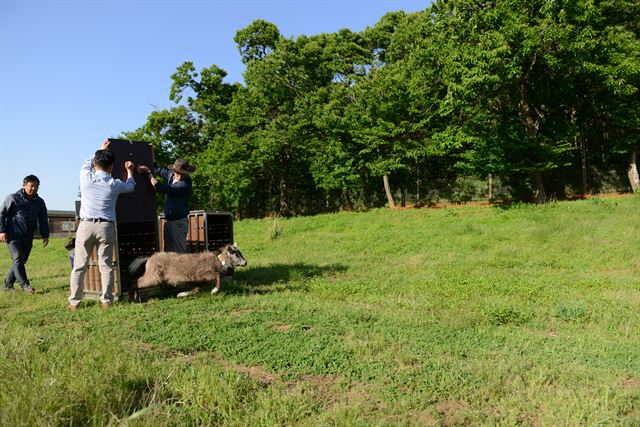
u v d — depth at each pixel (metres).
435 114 25.84
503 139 22.42
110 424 3.11
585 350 5.19
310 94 29.06
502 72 20.31
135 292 7.60
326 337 5.57
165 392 3.87
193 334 5.67
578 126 24.28
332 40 31.19
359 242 16.80
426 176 28.48
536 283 9.08
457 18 21.67
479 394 4.05
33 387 3.44
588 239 14.02
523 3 20.55
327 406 3.89
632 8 23.80
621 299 7.64
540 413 3.72
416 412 3.79
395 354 4.97
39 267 14.30
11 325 6.02
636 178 24.08
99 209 7.03
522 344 5.39
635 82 22.30
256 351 5.10
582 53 20.23
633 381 4.38
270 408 3.69
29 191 9.02
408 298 7.95
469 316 6.51
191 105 33.72
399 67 27.11
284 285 9.15
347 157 28.09
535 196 23.19
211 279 7.82
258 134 29.03
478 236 16.08
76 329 5.78
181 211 8.58
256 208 34.66
